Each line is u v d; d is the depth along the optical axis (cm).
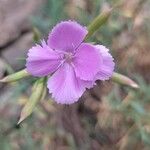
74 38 6
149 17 12
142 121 11
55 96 6
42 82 6
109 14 6
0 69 10
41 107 11
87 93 11
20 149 10
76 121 11
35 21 10
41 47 6
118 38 11
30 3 12
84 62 6
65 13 10
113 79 7
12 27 12
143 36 12
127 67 12
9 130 10
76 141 11
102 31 10
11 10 12
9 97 11
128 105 11
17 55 12
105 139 12
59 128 11
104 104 11
